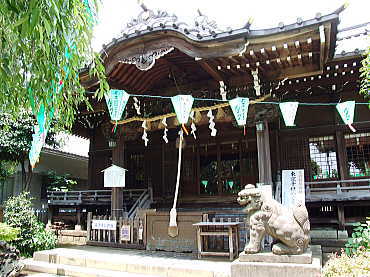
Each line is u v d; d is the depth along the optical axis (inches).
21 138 487.8
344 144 442.9
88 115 515.5
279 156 466.0
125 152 585.3
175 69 447.2
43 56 147.9
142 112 456.4
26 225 402.0
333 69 388.5
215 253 304.8
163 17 357.1
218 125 522.3
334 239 360.5
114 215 435.8
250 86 384.5
